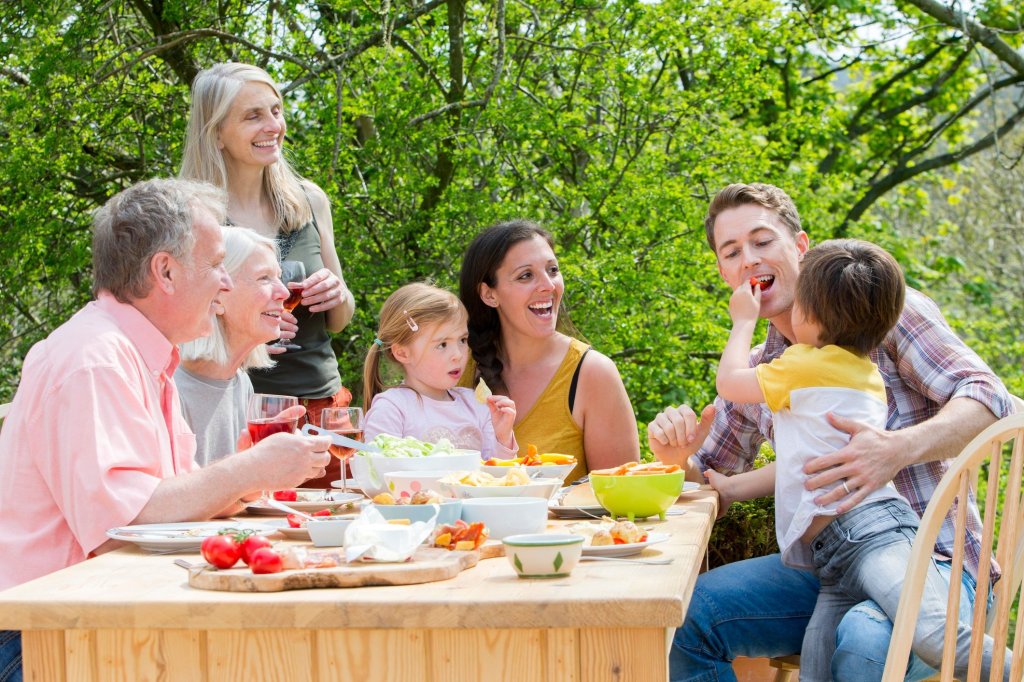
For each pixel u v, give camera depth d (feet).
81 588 4.84
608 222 24.02
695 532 6.22
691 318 24.04
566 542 4.83
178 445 7.52
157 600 4.54
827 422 7.70
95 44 22.39
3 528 6.50
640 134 24.64
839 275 7.83
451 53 23.20
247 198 11.78
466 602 4.38
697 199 24.91
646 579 4.76
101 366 6.48
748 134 26.43
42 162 21.88
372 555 4.95
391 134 22.33
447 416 9.78
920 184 45.29
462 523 5.37
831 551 7.50
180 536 5.81
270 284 8.81
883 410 7.84
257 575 4.68
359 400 22.33
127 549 5.96
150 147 23.97
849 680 6.88
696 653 8.09
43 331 24.00
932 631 6.77
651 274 23.13
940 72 40.47
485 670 4.54
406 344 9.83
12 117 22.17
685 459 8.73
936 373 8.29
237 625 4.47
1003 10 34.99
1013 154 44.39
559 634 4.48
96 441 6.30
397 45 22.86
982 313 46.93
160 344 7.05
